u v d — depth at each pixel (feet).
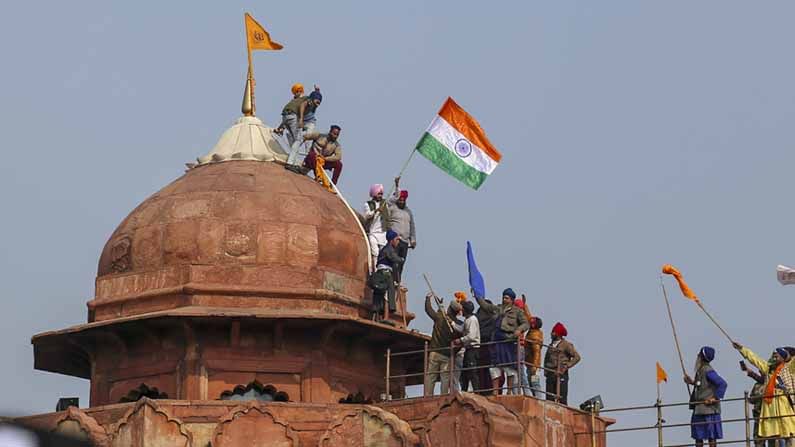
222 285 93.04
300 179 100.89
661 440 84.28
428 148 103.14
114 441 83.30
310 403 85.40
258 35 107.96
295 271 94.38
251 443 82.12
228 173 98.99
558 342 90.99
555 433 86.07
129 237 96.94
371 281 95.30
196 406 84.33
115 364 95.35
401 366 98.32
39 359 100.58
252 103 106.22
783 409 83.30
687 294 88.99
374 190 102.01
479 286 93.71
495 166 103.60
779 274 91.61
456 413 81.66
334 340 93.45
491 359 87.51
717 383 84.28
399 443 82.17
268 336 92.32
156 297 93.91
